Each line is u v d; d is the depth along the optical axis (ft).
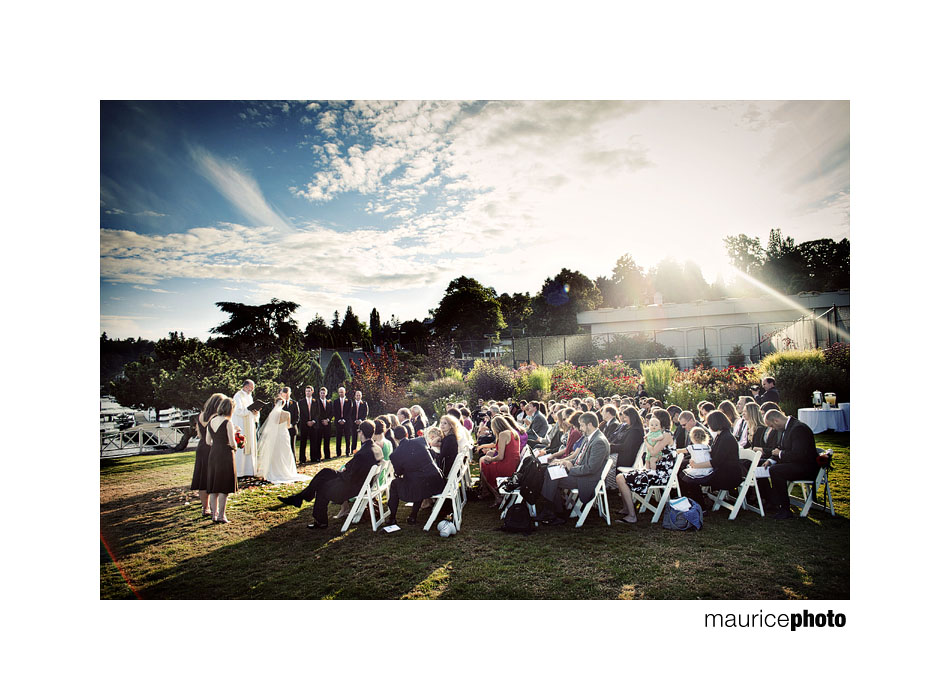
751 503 19.42
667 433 17.90
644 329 72.38
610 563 14.40
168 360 43.83
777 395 27.66
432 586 13.42
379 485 18.61
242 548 16.29
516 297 116.37
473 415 39.55
